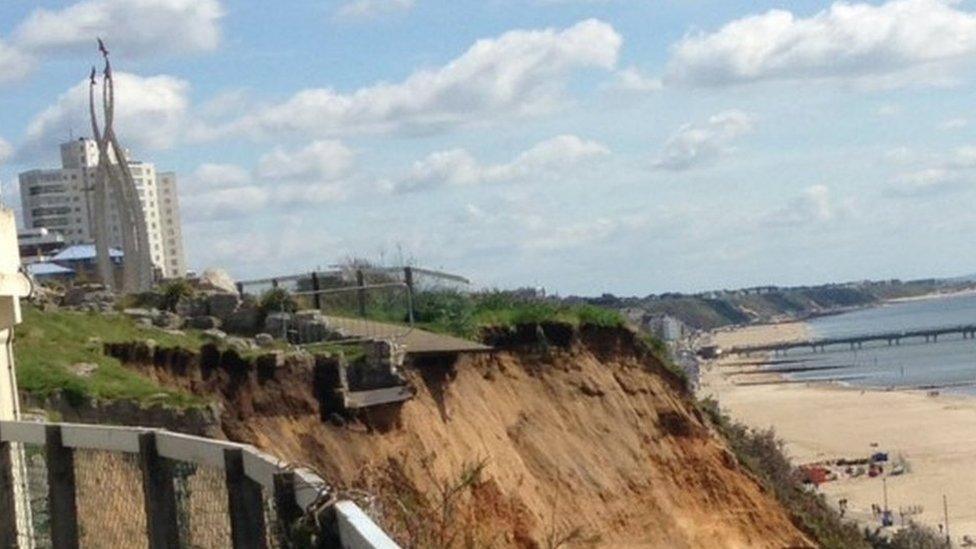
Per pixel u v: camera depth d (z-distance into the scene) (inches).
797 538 1366.9
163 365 855.1
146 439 432.1
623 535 1195.3
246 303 1026.1
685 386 1449.3
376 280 1234.6
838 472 3971.5
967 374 7062.0
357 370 959.6
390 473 735.7
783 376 7701.8
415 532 463.2
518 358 1277.1
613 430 1290.6
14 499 507.5
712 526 1318.9
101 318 924.0
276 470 361.7
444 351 1082.7
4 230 608.7
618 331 1398.9
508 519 1004.6
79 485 488.4
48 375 750.5
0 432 506.9
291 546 342.6
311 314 1029.8
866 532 2112.5
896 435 4687.5
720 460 1382.9
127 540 493.7
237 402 863.1
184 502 434.3
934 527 3078.2
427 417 1006.4
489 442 1096.2
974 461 4015.8
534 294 1419.8
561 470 1184.2
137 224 1251.2
